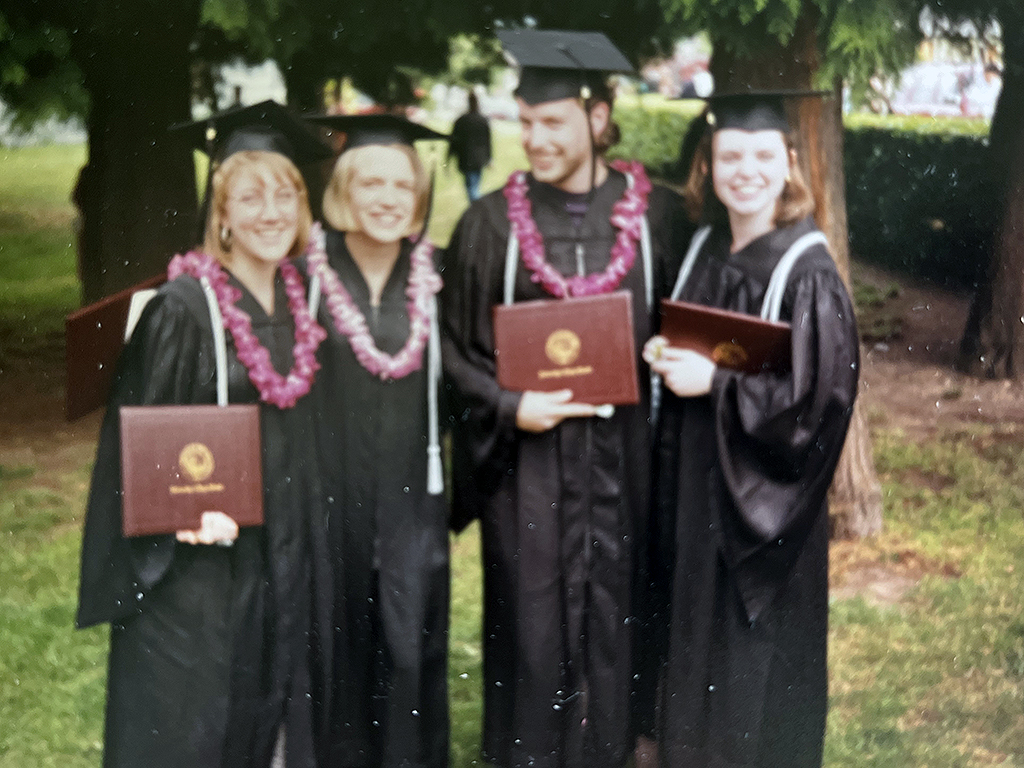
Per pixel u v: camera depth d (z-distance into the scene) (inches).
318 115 134.1
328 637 137.6
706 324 135.3
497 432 138.0
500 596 143.9
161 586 132.0
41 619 172.9
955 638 174.4
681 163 145.6
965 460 219.9
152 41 182.7
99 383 139.6
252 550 132.9
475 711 157.2
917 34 184.1
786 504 137.7
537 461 139.5
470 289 139.2
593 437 139.3
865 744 153.3
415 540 137.9
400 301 135.4
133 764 135.3
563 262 137.7
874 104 218.8
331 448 134.8
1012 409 237.9
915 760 149.9
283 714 138.1
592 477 139.9
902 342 250.8
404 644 137.6
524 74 137.5
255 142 131.3
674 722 144.5
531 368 135.6
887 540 199.6
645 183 141.2
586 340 134.6
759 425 134.3
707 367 136.7
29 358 231.9
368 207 133.0
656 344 137.9
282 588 134.0
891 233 249.8
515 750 145.3
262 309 131.4
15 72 175.8
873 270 251.8
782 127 137.3
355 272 134.6
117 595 133.3
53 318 240.4
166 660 133.2
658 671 146.6
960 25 212.2
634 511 142.3
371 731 141.9
